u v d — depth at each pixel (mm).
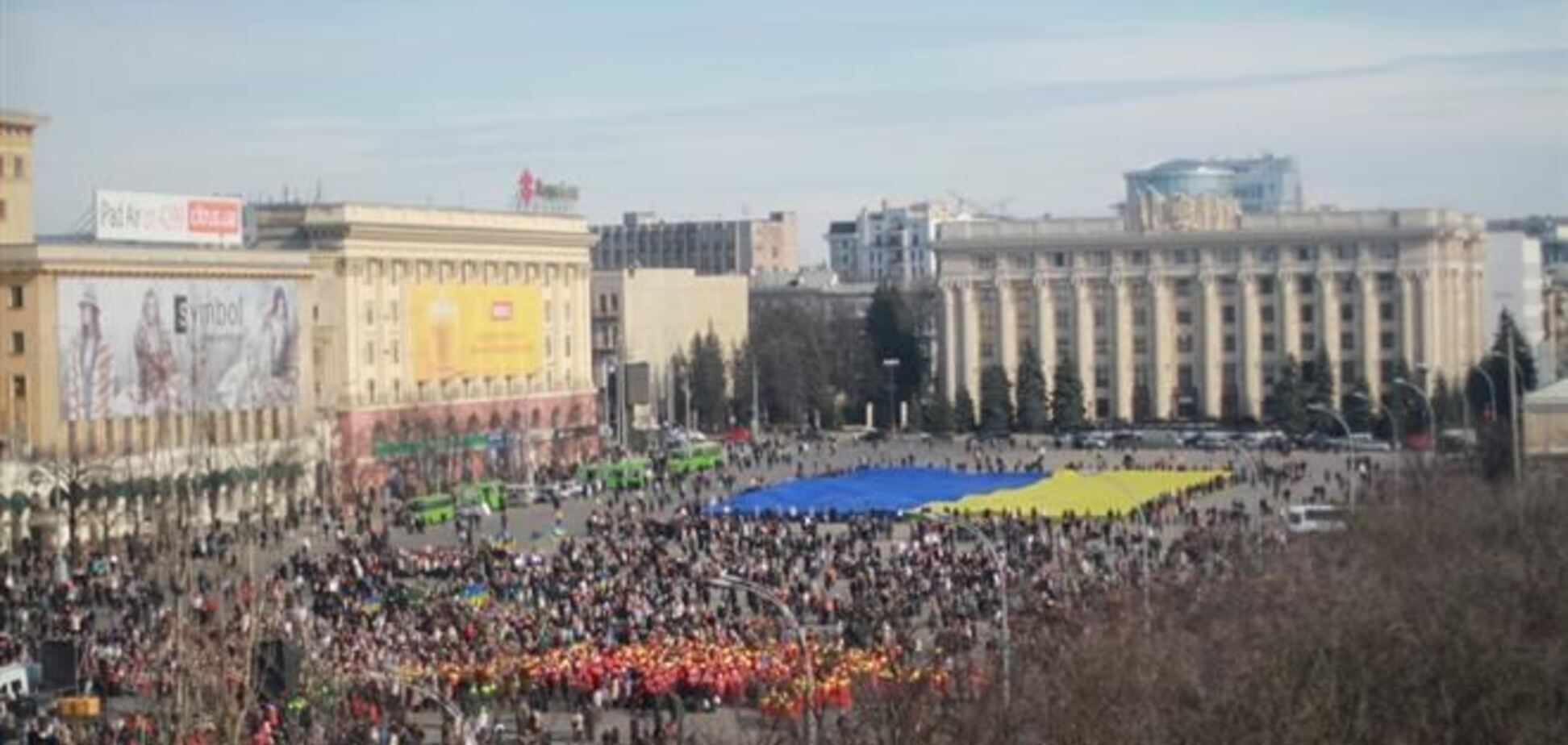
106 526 190125
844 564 175375
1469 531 161625
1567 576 129500
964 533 194375
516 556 187125
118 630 139375
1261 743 94625
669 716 124000
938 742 97375
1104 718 95125
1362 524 167750
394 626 144375
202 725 80062
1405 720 100250
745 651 132625
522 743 111562
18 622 149875
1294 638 108688
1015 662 112812
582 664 130250
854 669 118188
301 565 172500
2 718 115375
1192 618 126562
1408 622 110750
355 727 107562
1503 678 103312
